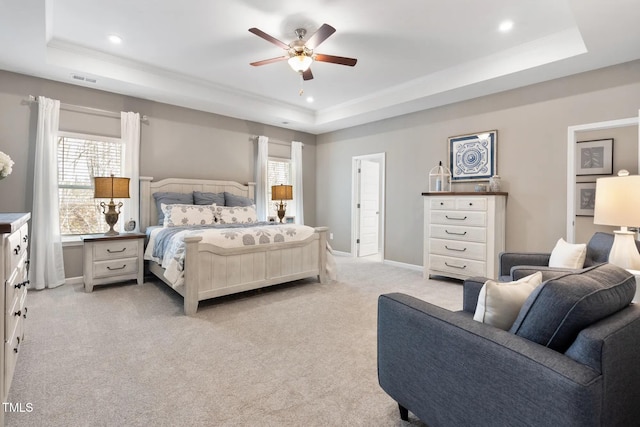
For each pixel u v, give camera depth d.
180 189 4.77
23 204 3.66
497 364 1.03
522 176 3.92
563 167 3.62
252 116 5.39
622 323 1.00
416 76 4.23
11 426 1.47
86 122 4.05
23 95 3.65
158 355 2.17
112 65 3.77
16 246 1.78
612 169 4.18
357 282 4.19
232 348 2.28
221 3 2.68
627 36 2.71
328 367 2.04
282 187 5.53
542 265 2.73
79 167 4.06
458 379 1.16
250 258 3.41
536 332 1.07
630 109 3.18
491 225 3.79
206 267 3.09
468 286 1.91
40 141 3.64
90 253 3.61
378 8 2.74
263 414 1.58
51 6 2.71
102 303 3.23
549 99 3.70
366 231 6.40
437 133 4.77
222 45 3.43
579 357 0.93
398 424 1.51
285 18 2.90
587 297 1.00
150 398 1.70
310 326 2.69
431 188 4.81
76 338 2.41
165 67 4.00
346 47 3.44
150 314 2.94
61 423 1.50
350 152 6.13
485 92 4.13
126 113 4.28
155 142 4.62
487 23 2.96
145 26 3.05
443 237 4.21
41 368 1.98
